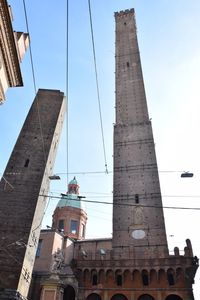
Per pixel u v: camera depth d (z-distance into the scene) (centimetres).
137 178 4047
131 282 3077
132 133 4600
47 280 4238
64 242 5628
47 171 4503
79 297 3088
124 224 3644
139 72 5594
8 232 3675
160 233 3469
